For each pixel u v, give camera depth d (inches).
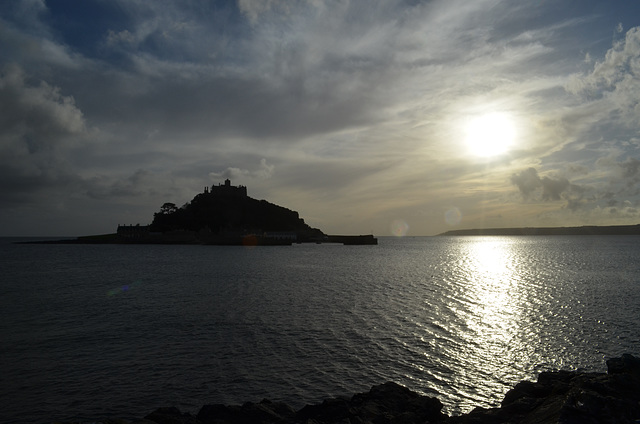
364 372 1158.3
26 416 912.9
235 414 791.7
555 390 743.7
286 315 1867.6
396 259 6259.8
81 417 910.4
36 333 1567.4
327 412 782.5
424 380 1106.7
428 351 1332.4
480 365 1209.4
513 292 2615.7
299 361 1243.8
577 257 6205.7
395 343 1416.1
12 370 1175.0
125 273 3976.4
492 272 4037.9
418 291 2669.8
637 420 532.4
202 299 2336.4
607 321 1705.2
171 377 1125.7
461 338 1475.1
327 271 4173.2
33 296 2487.7
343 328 1617.9
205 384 1080.8
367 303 2181.3
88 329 1626.5
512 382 1094.4
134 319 1802.4
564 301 2229.3
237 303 2192.4
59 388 1056.8
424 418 783.7
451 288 2822.3
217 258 6476.4
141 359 1264.8
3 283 3169.3
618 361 706.2
